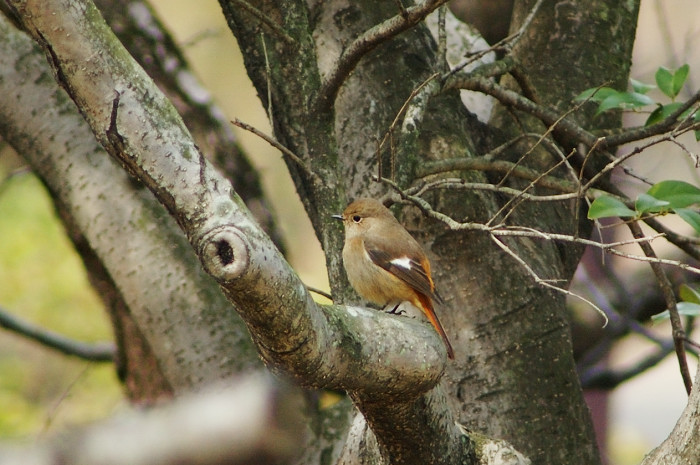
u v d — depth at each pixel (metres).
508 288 8.57
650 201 6.79
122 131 4.47
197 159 4.44
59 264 15.88
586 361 13.94
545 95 10.00
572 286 14.58
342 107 8.83
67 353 11.98
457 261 8.61
